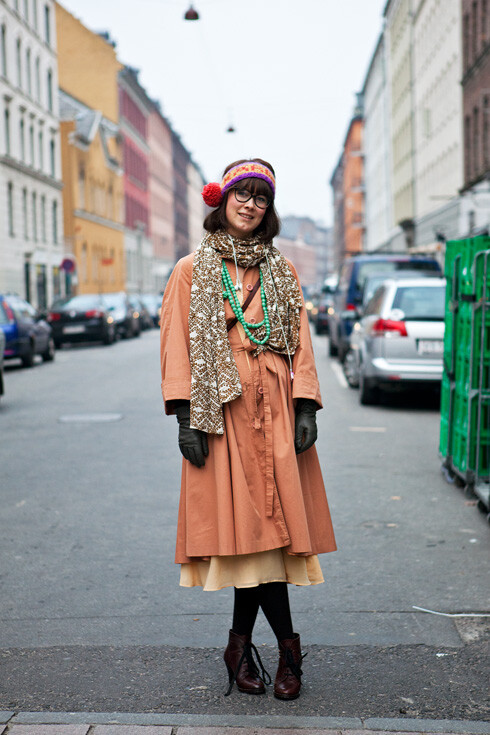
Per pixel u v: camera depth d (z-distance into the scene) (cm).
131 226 7681
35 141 4581
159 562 543
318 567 359
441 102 4778
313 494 360
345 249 11000
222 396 337
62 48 6366
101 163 6231
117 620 445
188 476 344
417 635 420
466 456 689
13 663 389
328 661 389
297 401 356
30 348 2089
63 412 1253
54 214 5006
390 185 7344
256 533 337
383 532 607
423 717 331
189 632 427
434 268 1741
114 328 3095
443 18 4653
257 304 348
